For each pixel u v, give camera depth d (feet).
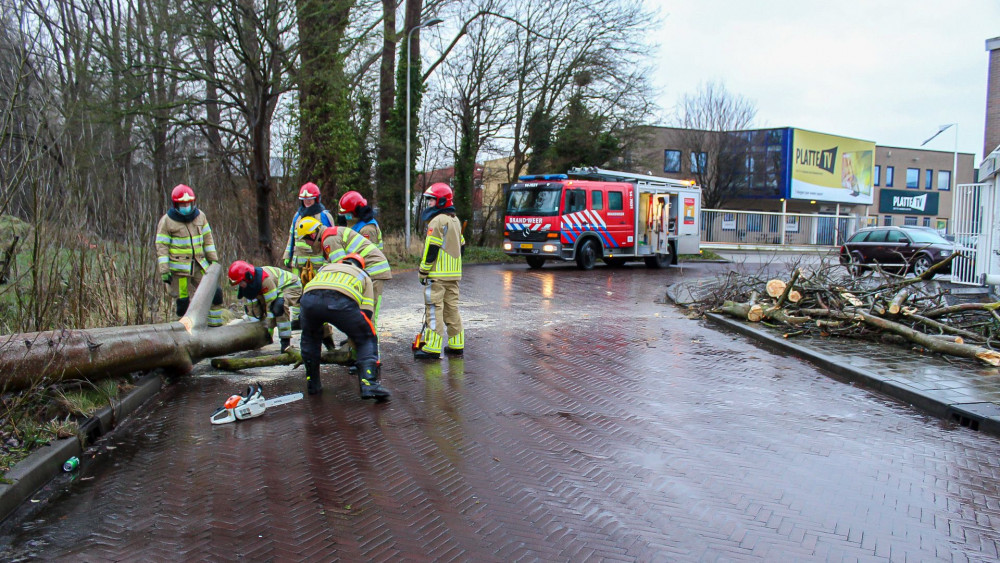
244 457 13.84
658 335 28.45
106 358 16.37
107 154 37.55
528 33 87.10
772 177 131.44
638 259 70.74
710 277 56.65
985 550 10.16
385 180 83.61
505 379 20.40
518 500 11.85
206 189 40.52
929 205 163.63
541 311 35.27
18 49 20.67
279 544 10.25
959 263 42.93
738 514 11.33
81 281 19.34
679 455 14.12
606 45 89.25
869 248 62.54
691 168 129.39
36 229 17.42
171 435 15.23
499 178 112.37
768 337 26.40
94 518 11.13
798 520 11.11
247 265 21.63
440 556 9.88
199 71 46.57
